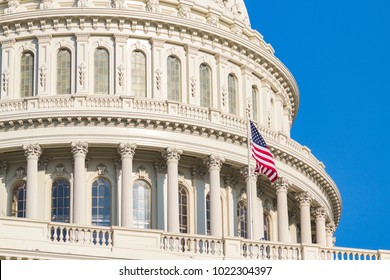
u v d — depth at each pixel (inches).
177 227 3754.9
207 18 4215.1
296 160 4101.9
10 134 3811.5
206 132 3887.8
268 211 4101.9
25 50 3991.1
